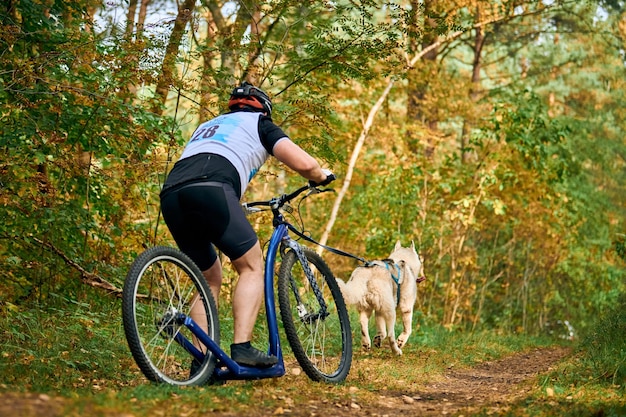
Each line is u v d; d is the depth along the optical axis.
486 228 15.41
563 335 17.52
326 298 5.73
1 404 3.00
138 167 7.45
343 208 15.70
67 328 5.81
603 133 23.23
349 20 8.12
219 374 4.33
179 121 8.16
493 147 14.52
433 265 14.70
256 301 4.37
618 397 4.68
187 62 7.82
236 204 4.25
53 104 6.64
